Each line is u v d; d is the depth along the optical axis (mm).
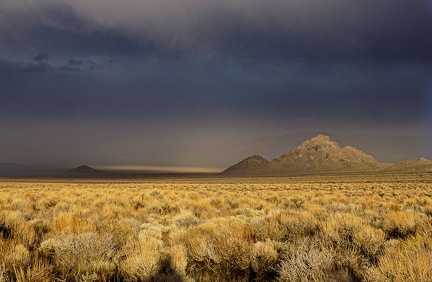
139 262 7320
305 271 6930
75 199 26453
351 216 12375
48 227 11180
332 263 7457
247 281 7648
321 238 9320
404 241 9242
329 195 31750
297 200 27828
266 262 7805
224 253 7918
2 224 9891
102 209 21047
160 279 7090
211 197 29312
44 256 8008
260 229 10680
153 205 23266
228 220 13703
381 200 27719
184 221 15555
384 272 6305
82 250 7652
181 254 8102
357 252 8141
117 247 9266
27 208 20531
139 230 13164
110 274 7312
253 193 36375
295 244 8883
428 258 6305
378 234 9961
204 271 8039
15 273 6199
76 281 6793
